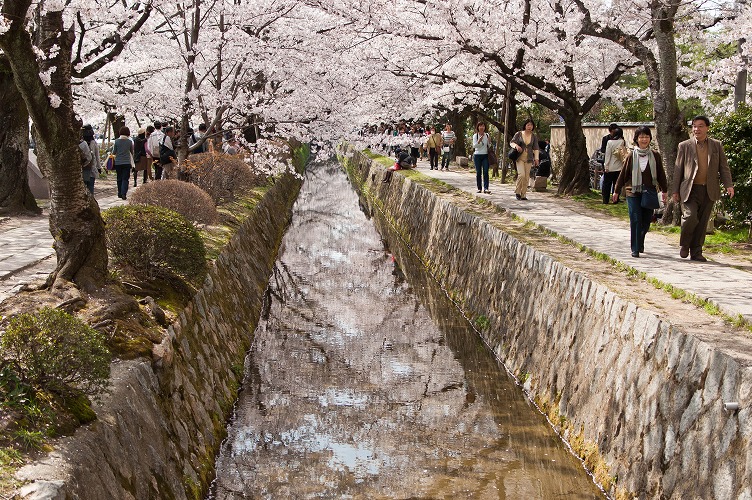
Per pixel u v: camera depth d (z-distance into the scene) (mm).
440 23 15320
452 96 22141
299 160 39625
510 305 11367
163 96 14883
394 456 7852
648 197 9703
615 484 6770
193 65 14953
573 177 18031
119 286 7344
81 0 10609
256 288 13727
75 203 7031
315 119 17969
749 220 11648
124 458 4980
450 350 11750
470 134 36438
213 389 8258
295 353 11391
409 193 22859
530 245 11125
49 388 4824
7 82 13727
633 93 22297
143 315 6930
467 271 14398
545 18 17375
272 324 12977
